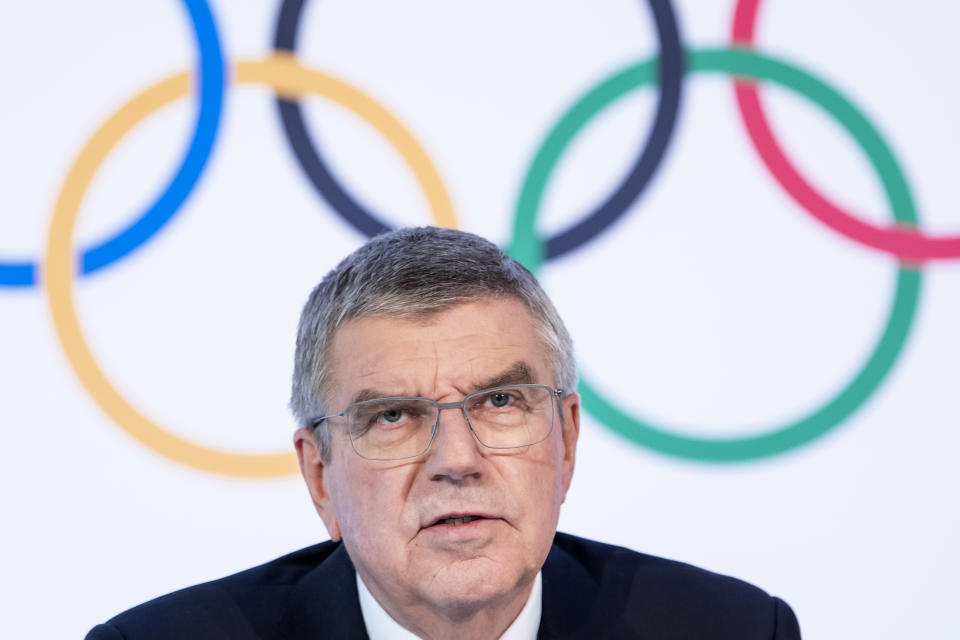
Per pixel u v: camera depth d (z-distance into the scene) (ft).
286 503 28.78
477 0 30.04
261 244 28.86
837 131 30.71
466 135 29.76
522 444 13.67
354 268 14.30
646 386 29.84
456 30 29.94
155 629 15.80
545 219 29.68
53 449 28.02
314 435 14.71
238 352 28.73
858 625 30.04
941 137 30.86
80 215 28.40
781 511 30.07
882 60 30.86
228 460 28.58
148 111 28.78
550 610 16.12
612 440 29.63
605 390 29.63
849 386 30.40
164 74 28.91
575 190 29.94
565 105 30.09
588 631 16.11
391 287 13.67
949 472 30.50
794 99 30.68
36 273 28.19
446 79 29.81
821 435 30.32
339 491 14.23
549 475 13.91
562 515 29.37
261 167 28.94
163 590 28.14
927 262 30.71
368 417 13.69
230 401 28.68
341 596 15.92
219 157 28.81
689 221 30.19
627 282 29.91
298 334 15.12
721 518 29.89
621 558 17.87
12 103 28.37
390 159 29.35
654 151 30.14
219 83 28.89
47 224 28.27
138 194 28.68
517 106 29.96
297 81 29.14
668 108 30.25
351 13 29.55
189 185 28.68
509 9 30.14
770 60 30.66
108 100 28.71
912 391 30.63
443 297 13.58
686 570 17.69
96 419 28.19
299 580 17.12
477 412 13.60
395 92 29.60
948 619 30.22
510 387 13.69
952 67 30.86
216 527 28.48
